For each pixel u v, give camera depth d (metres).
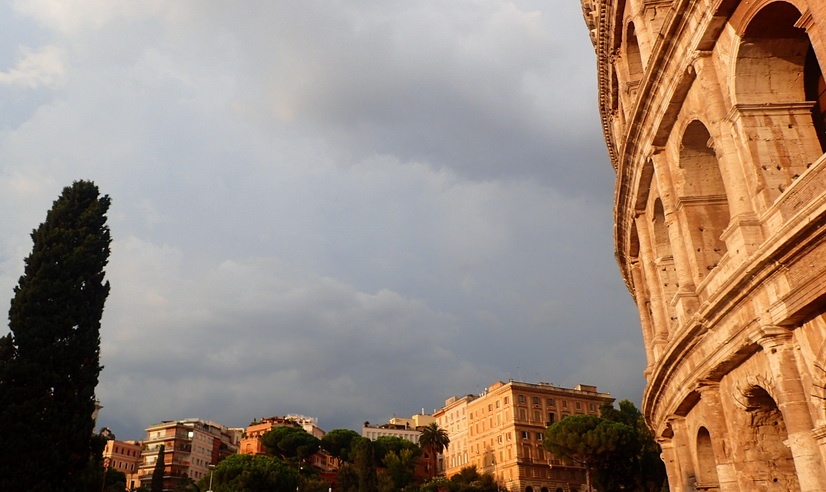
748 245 20.52
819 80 22.50
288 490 116.88
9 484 47.31
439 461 197.50
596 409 164.62
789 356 18.58
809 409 18.02
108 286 59.81
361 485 127.62
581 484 154.12
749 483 22.48
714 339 22.95
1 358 52.81
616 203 38.41
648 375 39.00
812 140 21.14
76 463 51.88
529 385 159.00
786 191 19.08
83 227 60.50
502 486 152.25
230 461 117.88
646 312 40.78
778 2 19.81
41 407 50.59
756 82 21.98
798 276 17.39
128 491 150.25
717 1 21.81
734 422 23.39
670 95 26.12
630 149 32.34
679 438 31.03
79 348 54.72
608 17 36.91
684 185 27.59
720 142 22.56
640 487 99.38
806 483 17.47
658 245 33.84
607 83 42.03
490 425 163.38
